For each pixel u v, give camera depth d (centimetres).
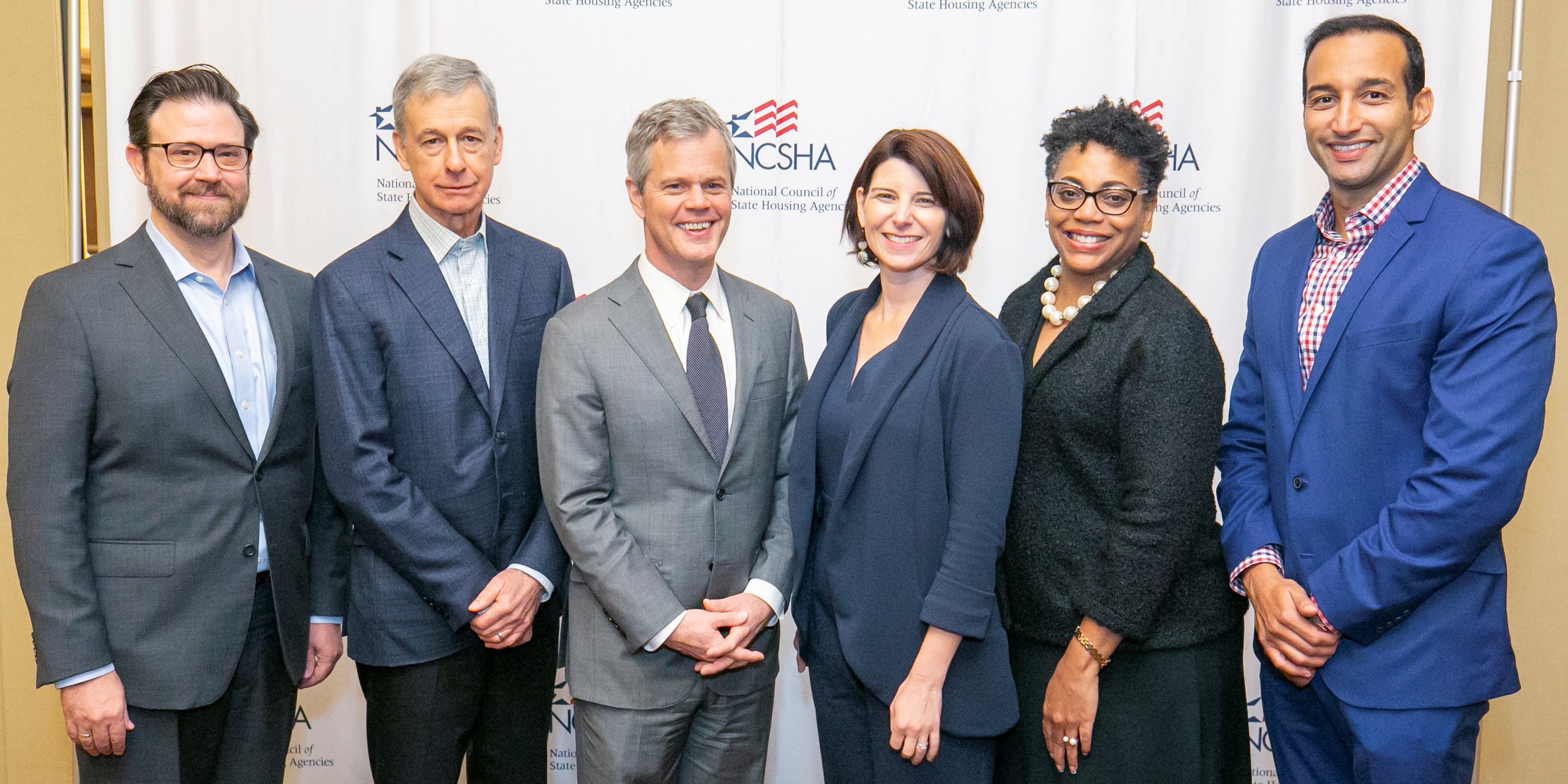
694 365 183
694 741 192
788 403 197
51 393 174
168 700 181
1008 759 187
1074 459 173
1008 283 272
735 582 184
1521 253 160
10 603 273
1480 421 156
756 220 272
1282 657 172
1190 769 173
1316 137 176
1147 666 173
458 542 187
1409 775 168
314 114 264
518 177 268
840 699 183
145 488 181
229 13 260
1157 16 265
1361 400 168
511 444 196
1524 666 276
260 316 194
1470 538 157
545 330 186
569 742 281
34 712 276
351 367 186
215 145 180
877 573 172
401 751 194
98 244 268
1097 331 173
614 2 265
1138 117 174
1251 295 194
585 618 185
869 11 267
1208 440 166
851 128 270
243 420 188
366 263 191
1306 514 173
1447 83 259
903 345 172
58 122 267
